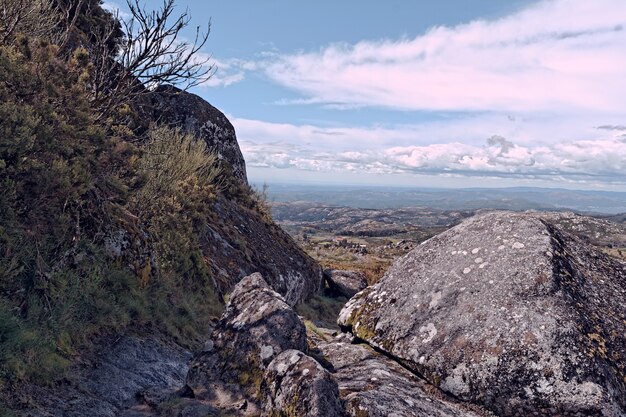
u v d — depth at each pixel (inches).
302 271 805.2
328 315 789.2
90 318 270.8
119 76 403.5
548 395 173.6
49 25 395.5
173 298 378.6
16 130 237.3
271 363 212.5
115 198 331.0
